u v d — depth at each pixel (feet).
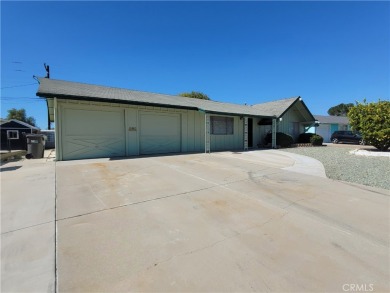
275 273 7.55
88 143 32.55
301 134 66.90
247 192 16.43
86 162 28.55
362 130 43.06
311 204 14.23
